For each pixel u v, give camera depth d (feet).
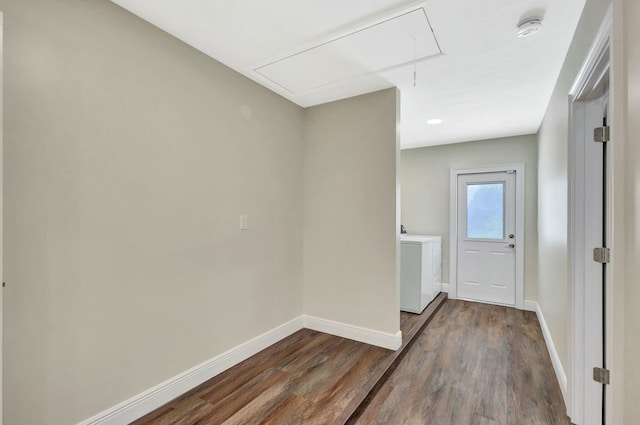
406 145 15.78
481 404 6.67
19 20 4.53
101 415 5.48
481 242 14.62
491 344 9.75
